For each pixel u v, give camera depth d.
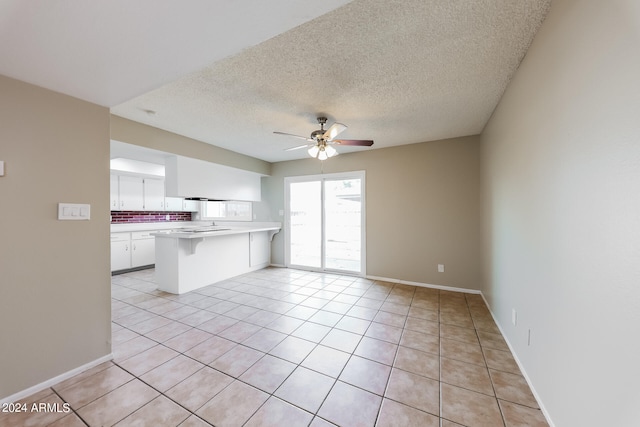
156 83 1.67
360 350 2.14
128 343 2.25
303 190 5.18
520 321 1.88
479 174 3.55
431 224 3.88
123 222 5.22
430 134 3.54
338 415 1.45
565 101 1.22
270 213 5.44
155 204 5.55
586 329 1.07
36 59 1.38
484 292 3.29
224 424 1.38
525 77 1.75
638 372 0.79
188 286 3.72
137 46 1.31
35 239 1.64
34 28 1.14
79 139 1.83
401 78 2.06
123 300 3.34
